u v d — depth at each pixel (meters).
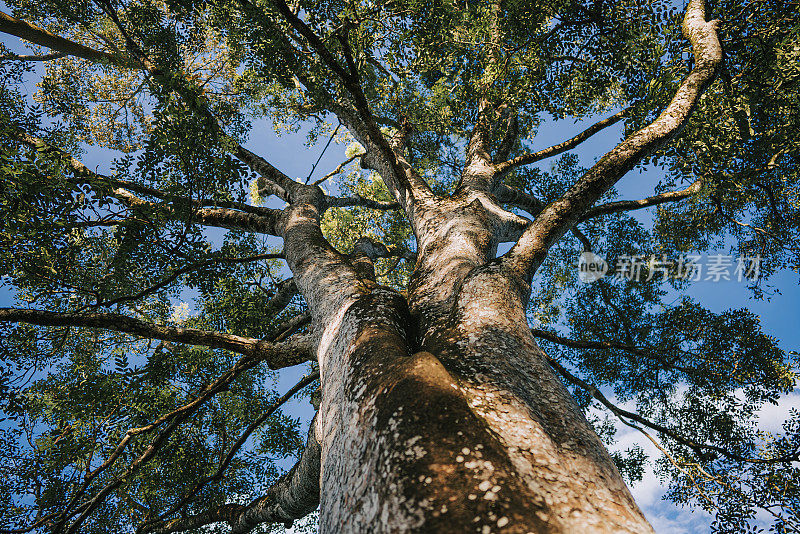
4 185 3.72
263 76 5.77
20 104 5.76
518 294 2.53
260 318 6.59
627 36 5.89
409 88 7.75
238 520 5.46
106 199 4.30
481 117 7.03
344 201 7.57
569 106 6.52
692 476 5.31
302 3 5.02
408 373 1.66
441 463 1.30
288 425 6.93
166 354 5.76
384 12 5.60
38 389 5.92
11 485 5.18
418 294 3.12
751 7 5.48
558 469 1.39
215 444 6.86
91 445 5.01
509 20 6.38
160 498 6.39
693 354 6.71
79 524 4.79
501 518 1.13
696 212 8.38
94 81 9.98
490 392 1.70
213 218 6.16
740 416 6.52
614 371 7.79
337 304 3.38
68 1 7.62
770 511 4.96
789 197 7.70
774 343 6.46
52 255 4.39
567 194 3.14
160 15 7.98
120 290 5.63
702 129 5.48
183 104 4.59
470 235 3.93
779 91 5.65
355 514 1.41
